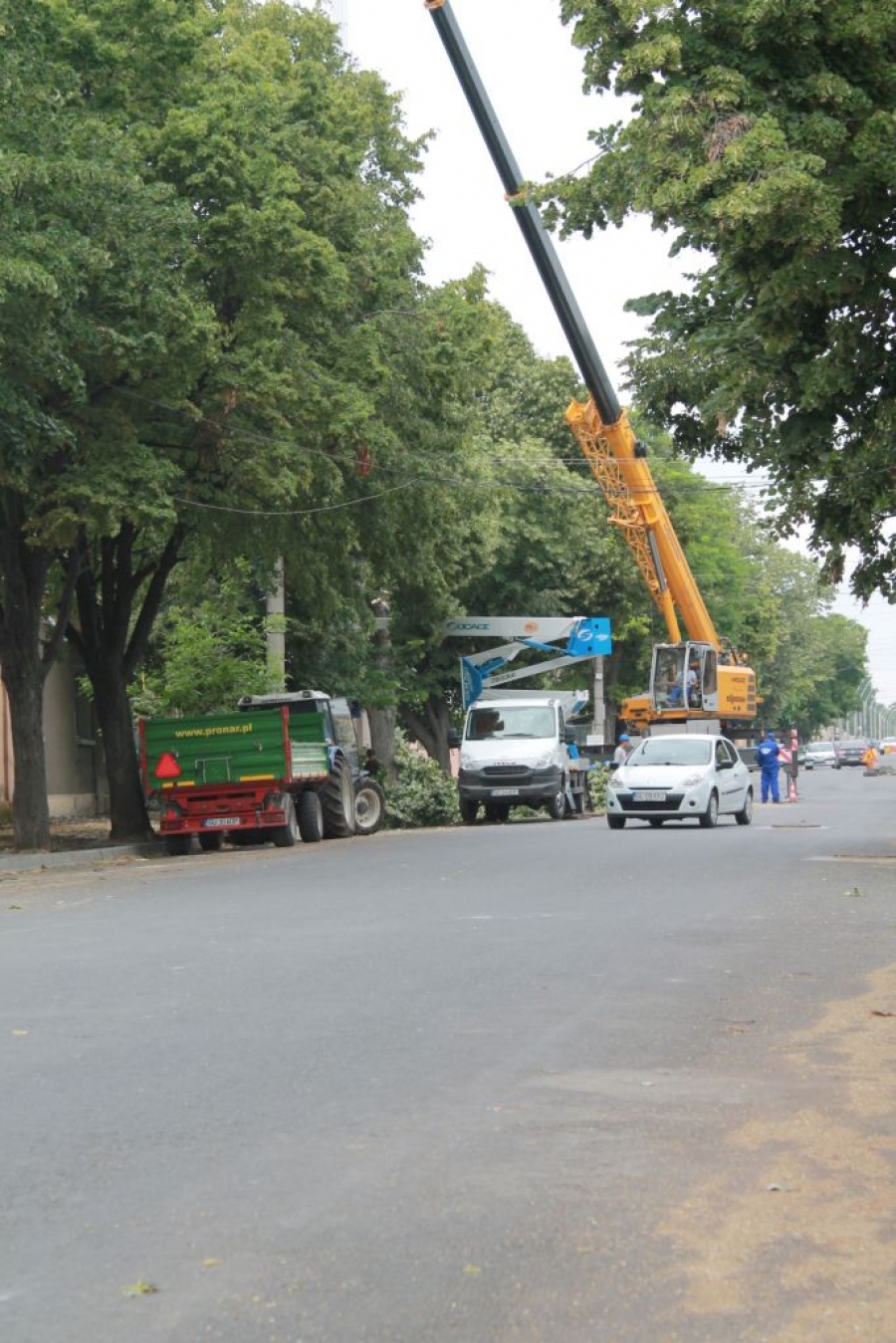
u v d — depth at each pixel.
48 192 23.27
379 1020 9.77
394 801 42.50
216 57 29.58
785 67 16.72
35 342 22.55
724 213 15.55
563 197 18.17
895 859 22.36
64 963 12.60
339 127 31.66
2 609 29.05
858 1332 4.72
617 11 17.16
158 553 34.34
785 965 12.02
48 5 24.52
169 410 27.08
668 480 66.06
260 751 29.56
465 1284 5.12
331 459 29.36
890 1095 7.72
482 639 57.88
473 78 29.89
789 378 19.48
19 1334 4.77
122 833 32.66
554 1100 7.64
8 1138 7.02
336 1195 6.12
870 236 17.55
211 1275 5.24
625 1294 5.03
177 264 26.41
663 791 30.80
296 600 42.66
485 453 55.84
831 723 163.50
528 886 18.66
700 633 45.75
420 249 34.59
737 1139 6.91
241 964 12.33
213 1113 7.43
